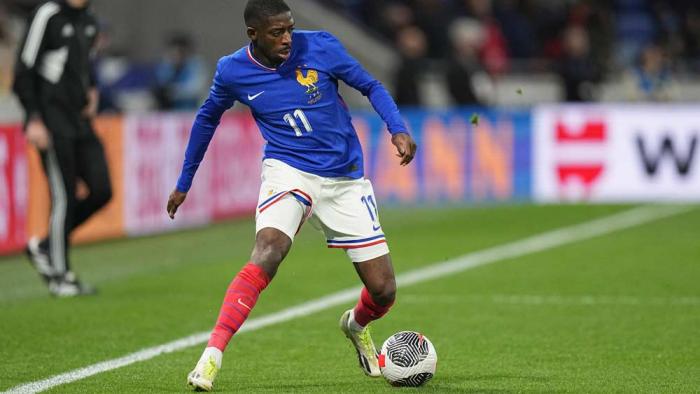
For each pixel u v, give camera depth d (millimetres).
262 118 20891
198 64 64125
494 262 38938
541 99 75938
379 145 58562
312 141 20625
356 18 81562
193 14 76000
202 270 37938
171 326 27938
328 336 26641
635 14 88000
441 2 78125
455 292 33000
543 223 50312
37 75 31859
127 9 76562
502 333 27000
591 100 69625
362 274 20875
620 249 41969
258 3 19891
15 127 39906
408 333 21203
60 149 32000
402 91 65562
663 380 21703
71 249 42906
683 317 28938
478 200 59125
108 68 71500
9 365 23359
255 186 54531
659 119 57781
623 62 84250
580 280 35062
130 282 35375
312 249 43156
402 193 58906
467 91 63906
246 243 44781
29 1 68875
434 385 21172
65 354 24531
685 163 57688
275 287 33969
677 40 82250
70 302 31531
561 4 84438
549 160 58875
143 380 21828
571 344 25609
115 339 26266
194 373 19688
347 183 20828
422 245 43531
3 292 33562
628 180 58219
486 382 21484
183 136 49875
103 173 32594
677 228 48125
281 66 20469
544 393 20469
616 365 23266
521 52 79750
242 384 21328
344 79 20750
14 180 39875
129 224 46156
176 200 21906
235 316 19922
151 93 65750
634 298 31812
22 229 40438
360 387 20953
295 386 21078
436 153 59094
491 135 59062
